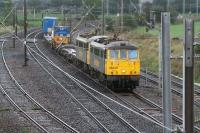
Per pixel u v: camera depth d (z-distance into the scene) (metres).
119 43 71.00
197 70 86.69
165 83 27.36
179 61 95.56
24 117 52.66
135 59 71.00
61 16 182.88
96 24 150.25
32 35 166.88
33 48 132.12
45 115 53.88
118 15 145.25
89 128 47.56
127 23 146.00
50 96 65.56
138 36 134.50
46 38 143.12
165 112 27.62
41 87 72.75
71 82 78.00
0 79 80.25
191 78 25.39
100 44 75.94
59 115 53.72
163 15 27.09
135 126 48.25
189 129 25.81
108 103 60.66
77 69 94.94
